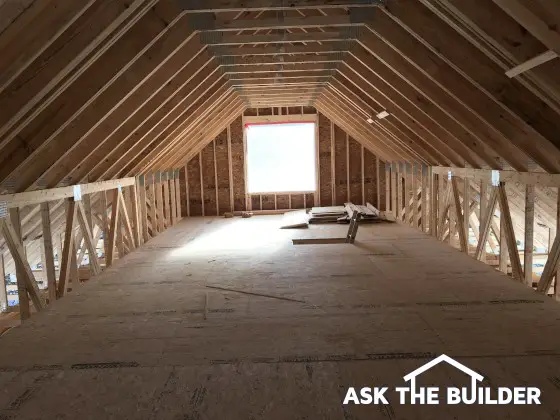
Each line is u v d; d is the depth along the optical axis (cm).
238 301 407
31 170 402
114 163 546
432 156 670
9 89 295
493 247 826
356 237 717
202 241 727
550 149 370
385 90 543
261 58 540
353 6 390
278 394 247
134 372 277
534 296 400
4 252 637
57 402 247
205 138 928
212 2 367
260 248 650
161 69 439
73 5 261
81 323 363
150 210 851
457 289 426
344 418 224
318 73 634
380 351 296
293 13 477
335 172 1075
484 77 347
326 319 356
